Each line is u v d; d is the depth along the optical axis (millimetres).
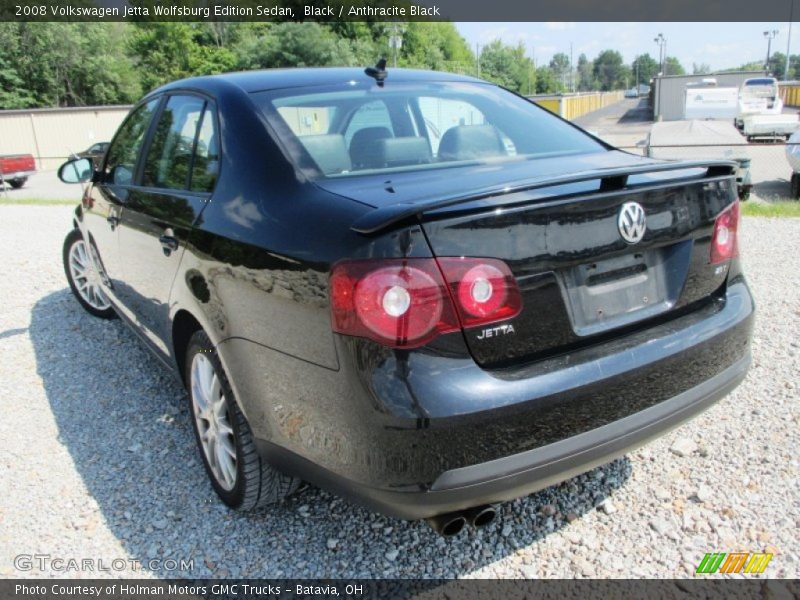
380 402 1914
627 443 2219
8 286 6223
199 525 2781
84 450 3373
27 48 50156
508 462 2002
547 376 2055
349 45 58688
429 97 3186
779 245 6852
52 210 12117
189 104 3244
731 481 2867
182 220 2875
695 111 31547
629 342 2260
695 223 2451
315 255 2072
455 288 1941
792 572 2371
